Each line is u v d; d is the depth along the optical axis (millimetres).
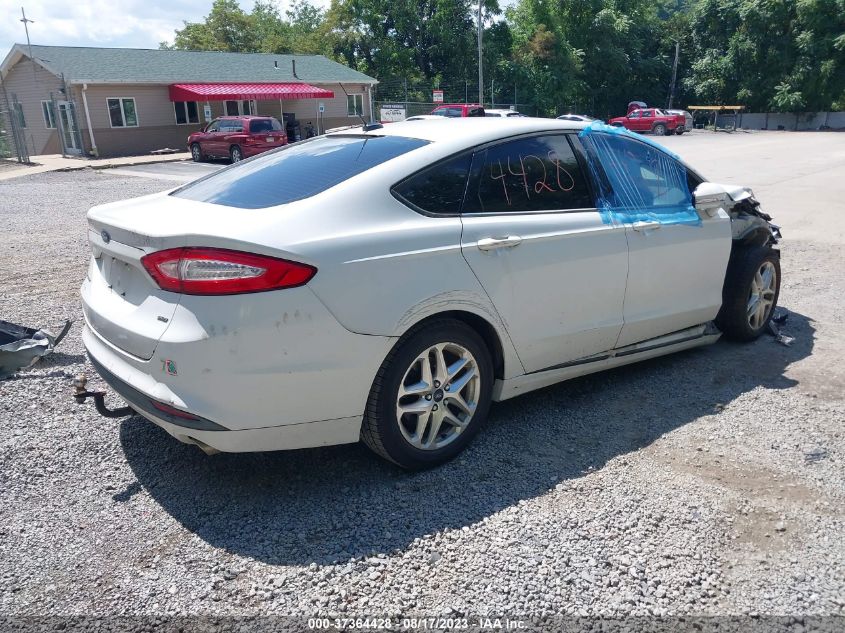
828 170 18422
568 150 3850
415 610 2426
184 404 2703
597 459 3439
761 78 56125
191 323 2676
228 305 2662
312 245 2801
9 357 4520
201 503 3078
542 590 2518
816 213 11312
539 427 3793
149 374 2811
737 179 16328
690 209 4391
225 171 3893
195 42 62906
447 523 2916
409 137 3523
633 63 60156
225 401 2717
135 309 2930
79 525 2910
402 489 3180
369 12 48312
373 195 3082
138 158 27625
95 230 3260
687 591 2514
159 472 3332
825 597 2486
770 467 3348
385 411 3064
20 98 32469
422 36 49375
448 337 3205
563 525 2895
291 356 2768
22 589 2527
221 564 2668
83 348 5031
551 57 51438
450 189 3314
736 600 2473
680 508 3006
